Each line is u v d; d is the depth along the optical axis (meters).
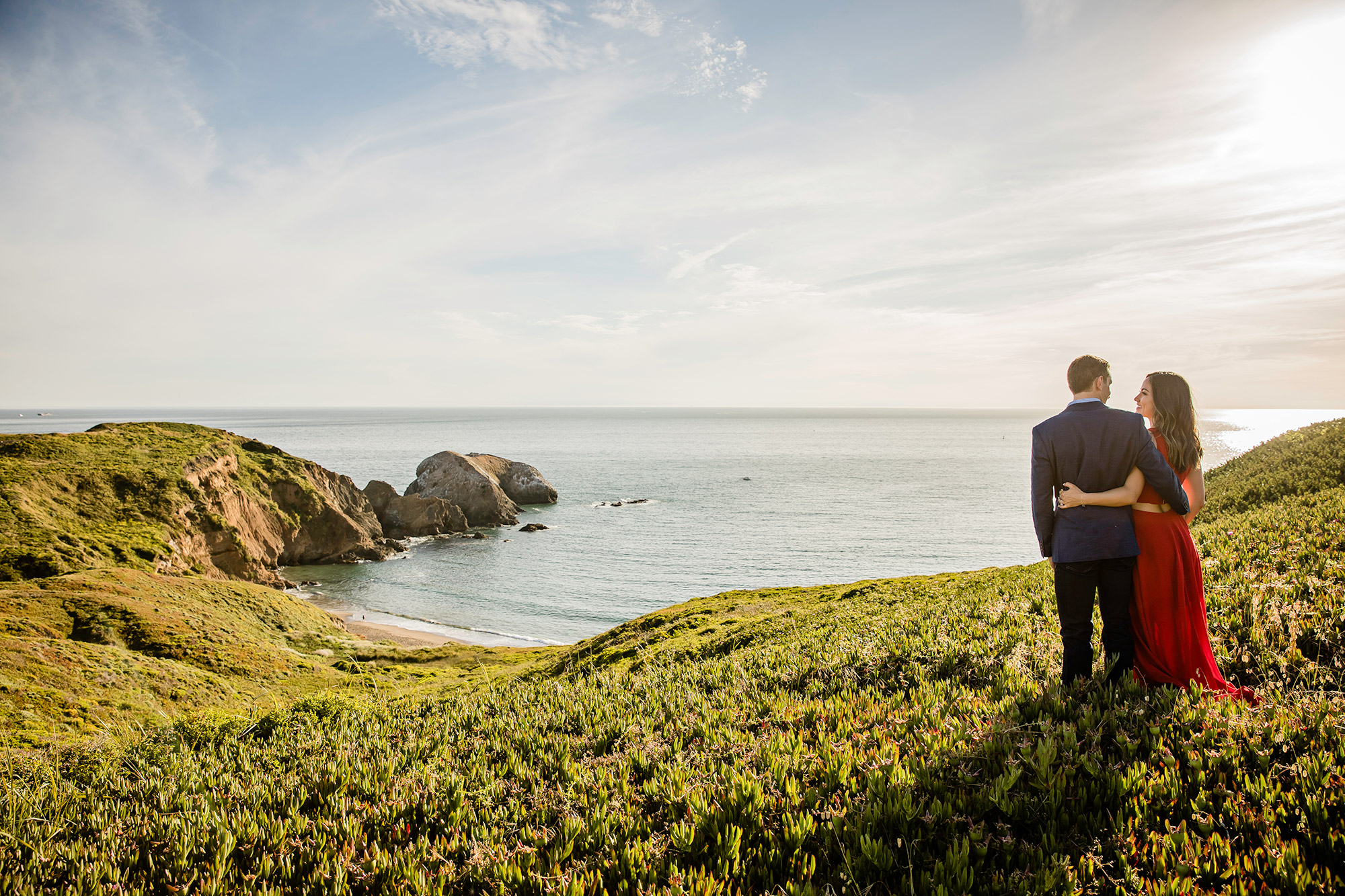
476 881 4.61
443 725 9.61
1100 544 5.96
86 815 6.89
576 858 4.78
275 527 91.94
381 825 5.80
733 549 102.06
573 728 8.45
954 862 3.93
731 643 22.00
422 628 68.56
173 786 7.58
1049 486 6.21
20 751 13.04
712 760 6.08
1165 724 5.17
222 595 50.03
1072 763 4.87
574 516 133.88
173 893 4.89
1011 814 4.46
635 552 100.75
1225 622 7.89
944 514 133.50
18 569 52.12
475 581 86.25
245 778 7.78
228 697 32.78
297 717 12.21
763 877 4.21
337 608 75.25
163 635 38.19
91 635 35.94
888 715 6.47
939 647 9.26
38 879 5.31
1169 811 4.28
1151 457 5.77
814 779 5.36
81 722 25.95
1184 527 6.01
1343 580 8.70
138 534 65.38
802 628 19.67
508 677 31.38
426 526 114.69
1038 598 11.88
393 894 4.56
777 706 7.66
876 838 4.40
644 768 6.41
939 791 4.79
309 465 103.81
